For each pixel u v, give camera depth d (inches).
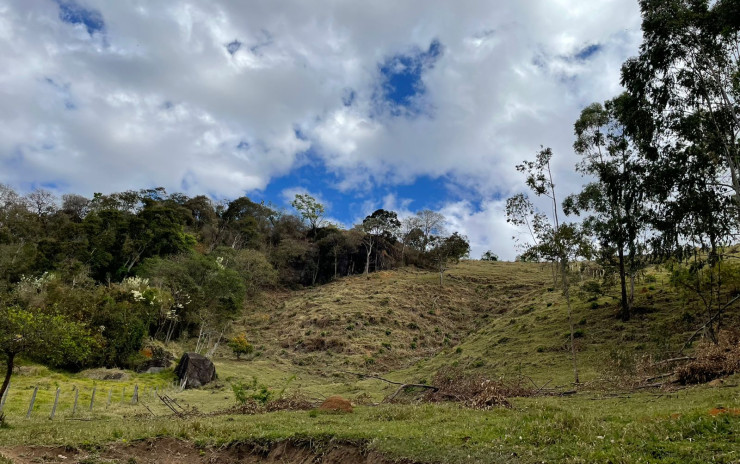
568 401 703.7
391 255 3964.1
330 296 2866.6
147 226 2682.1
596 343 1264.8
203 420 646.5
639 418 420.2
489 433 405.4
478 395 743.1
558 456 317.7
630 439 328.8
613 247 1430.9
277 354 2076.8
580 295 1577.3
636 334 1222.9
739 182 890.7
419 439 414.0
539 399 746.2
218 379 1539.1
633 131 1073.5
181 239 2817.4
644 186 1068.5
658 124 1011.3
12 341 722.8
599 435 355.3
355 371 1771.7
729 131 954.7
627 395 713.0
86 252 2326.5
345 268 3794.3
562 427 387.2
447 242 3117.6
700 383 718.5
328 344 2063.2
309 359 1948.8
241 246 3727.9
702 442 303.0
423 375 1449.3
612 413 497.7
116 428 573.3
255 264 3179.1
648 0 971.3
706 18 897.5
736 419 344.8
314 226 4458.7
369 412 662.5
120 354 1588.3
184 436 526.6
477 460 340.2
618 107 1147.9
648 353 1012.5
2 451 452.1
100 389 1198.3
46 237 2517.2
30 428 619.2
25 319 741.3
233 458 473.4
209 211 3890.3
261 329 2507.4
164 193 3777.1
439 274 3412.9
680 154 981.8
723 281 973.8
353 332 2162.9
